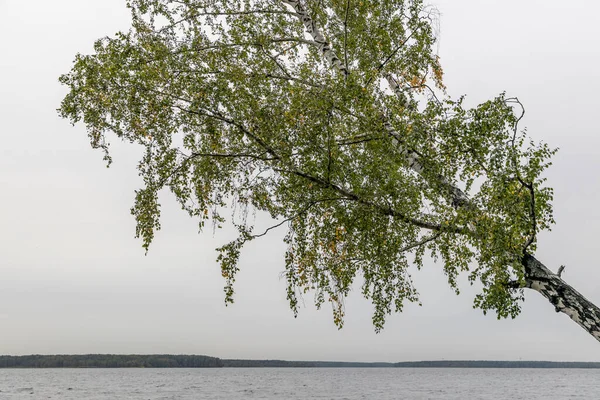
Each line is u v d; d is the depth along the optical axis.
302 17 8.57
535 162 5.72
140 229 6.62
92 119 6.42
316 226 6.88
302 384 107.56
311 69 7.49
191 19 7.51
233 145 6.57
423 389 86.19
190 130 6.49
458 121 5.82
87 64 6.45
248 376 179.50
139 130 6.31
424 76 8.18
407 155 6.66
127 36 6.57
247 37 7.21
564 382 127.12
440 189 6.37
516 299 6.20
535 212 6.05
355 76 6.14
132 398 60.28
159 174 6.48
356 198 6.30
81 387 91.44
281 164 6.12
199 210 6.77
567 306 6.29
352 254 7.06
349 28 7.85
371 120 6.07
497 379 153.50
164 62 6.37
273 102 6.29
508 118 5.87
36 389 83.19
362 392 75.19
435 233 6.66
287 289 6.95
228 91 5.98
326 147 6.00
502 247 5.69
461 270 6.50
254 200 6.73
